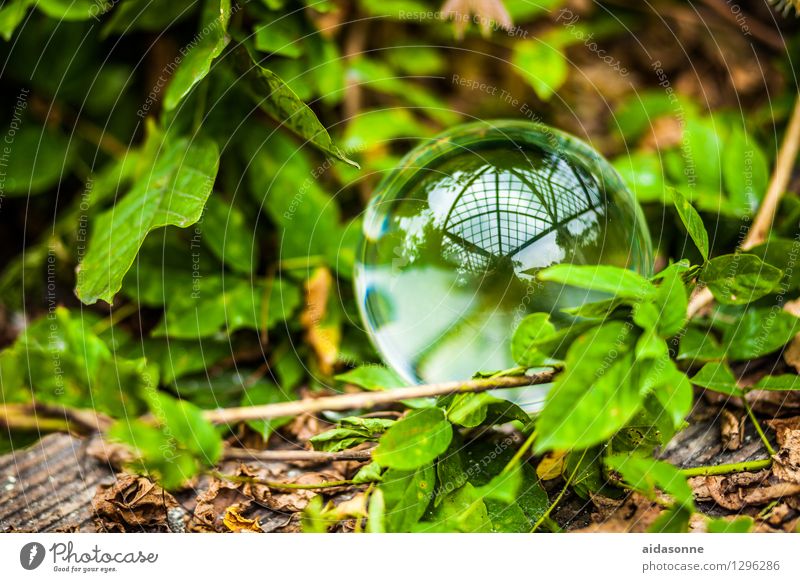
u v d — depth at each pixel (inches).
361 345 28.5
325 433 26.4
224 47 27.4
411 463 25.8
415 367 26.8
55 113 30.1
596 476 26.4
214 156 27.7
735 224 28.4
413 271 26.6
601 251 26.5
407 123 30.6
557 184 26.6
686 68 32.2
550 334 25.9
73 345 27.1
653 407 26.1
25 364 27.1
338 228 29.0
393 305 26.8
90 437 27.4
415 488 26.0
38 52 29.8
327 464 27.1
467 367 26.6
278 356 28.4
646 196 28.6
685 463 26.9
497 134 27.3
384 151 30.8
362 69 30.6
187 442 26.0
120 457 27.3
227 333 28.3
